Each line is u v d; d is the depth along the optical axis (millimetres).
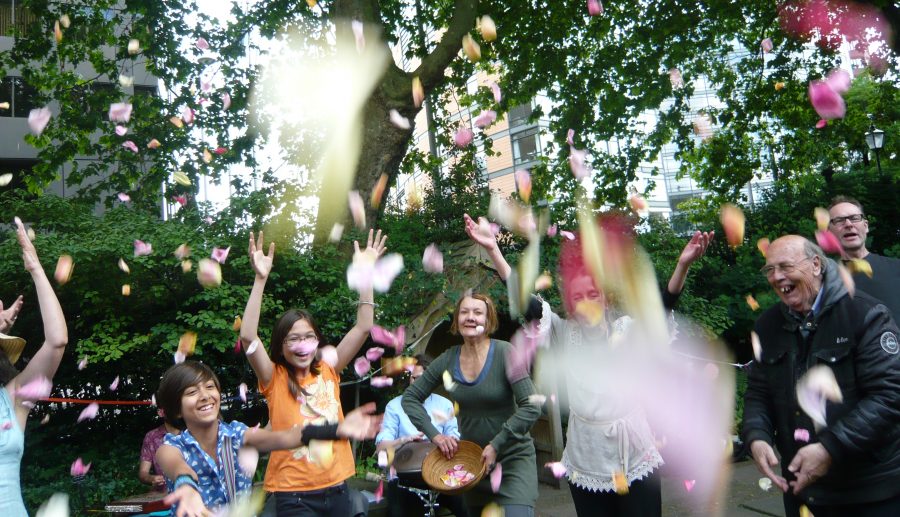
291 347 2588
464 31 8641
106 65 10070
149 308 6527
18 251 5723
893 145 15383
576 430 2715
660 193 21422
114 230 6059
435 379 3062
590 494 2668
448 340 8734
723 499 5402
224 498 2174
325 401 2621
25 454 6688
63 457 6773
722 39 12461
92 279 6148
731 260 12531
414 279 7160
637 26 11562
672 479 6051
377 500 4352
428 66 8500
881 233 12992
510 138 22359
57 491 5973
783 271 2121
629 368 2635
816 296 2125
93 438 7270
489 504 2750
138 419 7590
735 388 7609
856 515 1967
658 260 8797
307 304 6602
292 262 6648
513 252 8219
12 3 15344
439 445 2814
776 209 12828
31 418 7105
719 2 10844
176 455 2119
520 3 10992
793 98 12078
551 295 7078
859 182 13367
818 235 2859
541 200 11500
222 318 5945
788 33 10273
